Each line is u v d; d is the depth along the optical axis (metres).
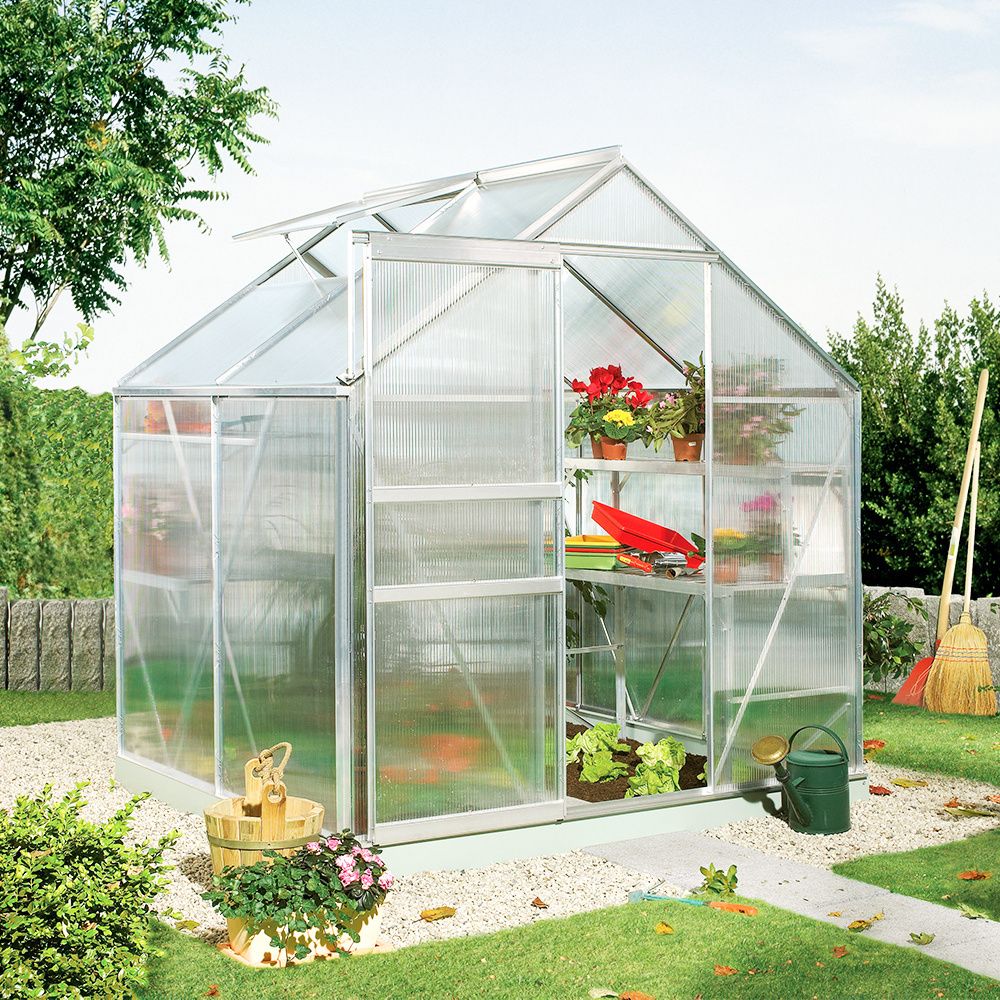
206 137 16.08
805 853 5.73
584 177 6.06
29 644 10.16
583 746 7.00
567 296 7.27
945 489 11.11
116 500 7.21
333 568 5.29
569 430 7.47
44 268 15.48
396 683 5.37
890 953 4.43
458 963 4.34
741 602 6.30
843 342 12.47
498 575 5.61
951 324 11.47
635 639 7.98
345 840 4.58
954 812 6.43
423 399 5.44
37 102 15.08
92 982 3.50
